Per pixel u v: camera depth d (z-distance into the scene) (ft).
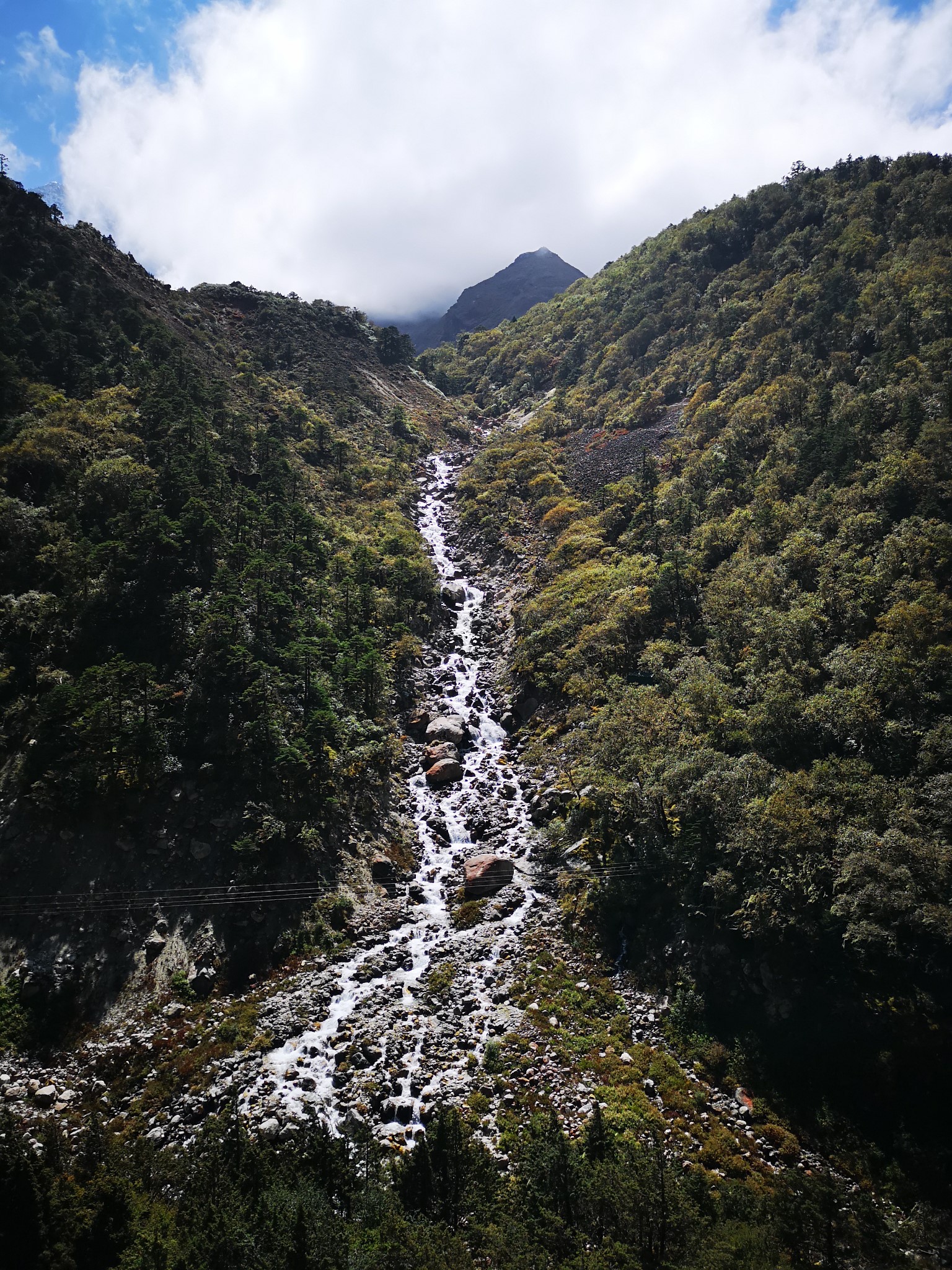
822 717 142.31
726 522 230.07
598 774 159.12
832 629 167.94
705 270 473.26
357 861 162.61
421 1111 107.65
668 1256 78.69
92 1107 110.01
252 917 142.72
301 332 519.19
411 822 181.27
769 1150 99.14
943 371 224.33
